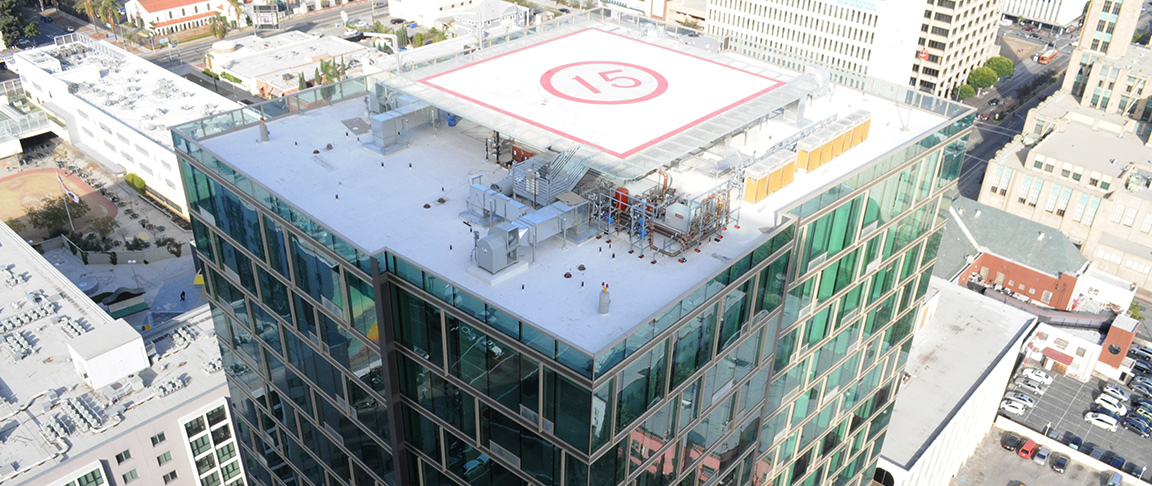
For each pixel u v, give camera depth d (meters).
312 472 53.47
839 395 57.56
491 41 63.47
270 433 55.84
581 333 34.97
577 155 44.62
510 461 39.00
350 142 51.78
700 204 41.16
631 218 41.91
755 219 43.78
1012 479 123.50
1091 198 169.38
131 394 93.06
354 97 58.19
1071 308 153.88
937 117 55.44
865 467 68.81
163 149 173.25
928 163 50.78
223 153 49.88
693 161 49.50
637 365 35.00
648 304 37.19
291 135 52.38
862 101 58.38
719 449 45.75
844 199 45.03
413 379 41.06
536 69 56.09
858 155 50.19
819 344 51.31
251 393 54.84
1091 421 134.38
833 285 49.03
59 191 185.88
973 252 160.12
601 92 52.69
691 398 40.50
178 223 177.12
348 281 39.53
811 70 59.38
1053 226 177.00
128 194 186.62
